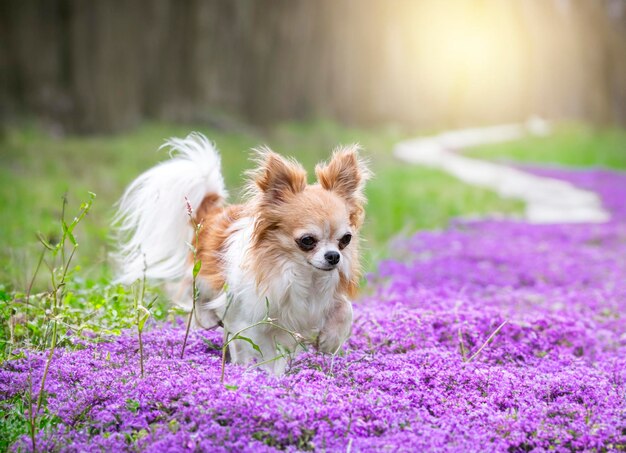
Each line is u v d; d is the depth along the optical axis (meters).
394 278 9.79
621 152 45.28
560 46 76.12
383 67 60.22
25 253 9.73
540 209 19.64
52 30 31.73
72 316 6.50
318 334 6.13
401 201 19.03
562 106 79.25
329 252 5.67
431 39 68.00
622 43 70.81
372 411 4.91
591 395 5.54
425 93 68.75
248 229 5.92
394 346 6.58
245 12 41.78
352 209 6.14
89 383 5.24
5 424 4.73
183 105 37.06
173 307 6.67
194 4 38.12
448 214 17.86
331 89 53.53
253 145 32.41
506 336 7.10
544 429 4.82
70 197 16.00
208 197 7.09
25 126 28.62
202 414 4.71
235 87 41.38
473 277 10.11
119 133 31.89
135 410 4.89
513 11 75.94
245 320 5.89
